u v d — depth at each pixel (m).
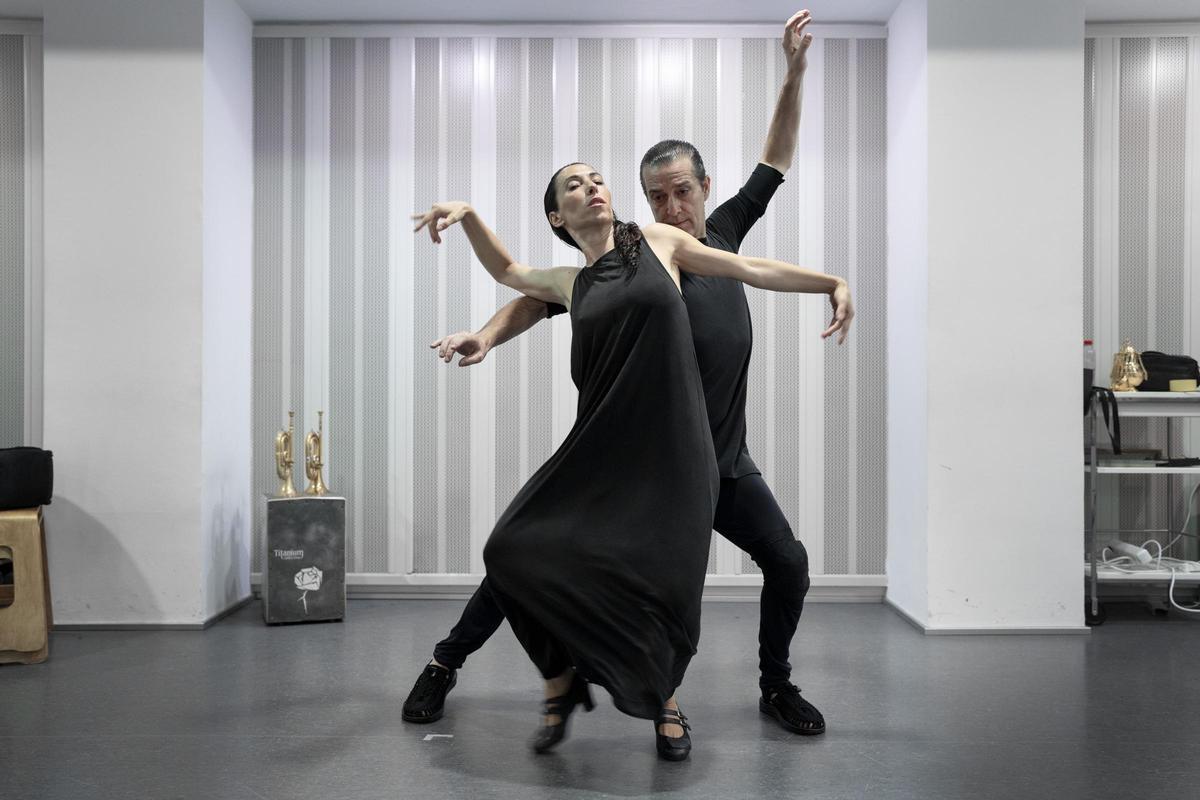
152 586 4.05
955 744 2.55
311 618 4.14
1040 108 3.99
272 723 2.73
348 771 2.34
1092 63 4.65
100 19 4.06
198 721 2.74
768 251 4.69
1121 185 4.64
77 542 4.05
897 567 4.45
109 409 4.05
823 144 4.68
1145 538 4.60
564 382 4.70
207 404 4.12
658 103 4.70
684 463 2.29
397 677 3.25
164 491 4.05
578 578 2.30
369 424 4.71
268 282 4.72
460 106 4.71
